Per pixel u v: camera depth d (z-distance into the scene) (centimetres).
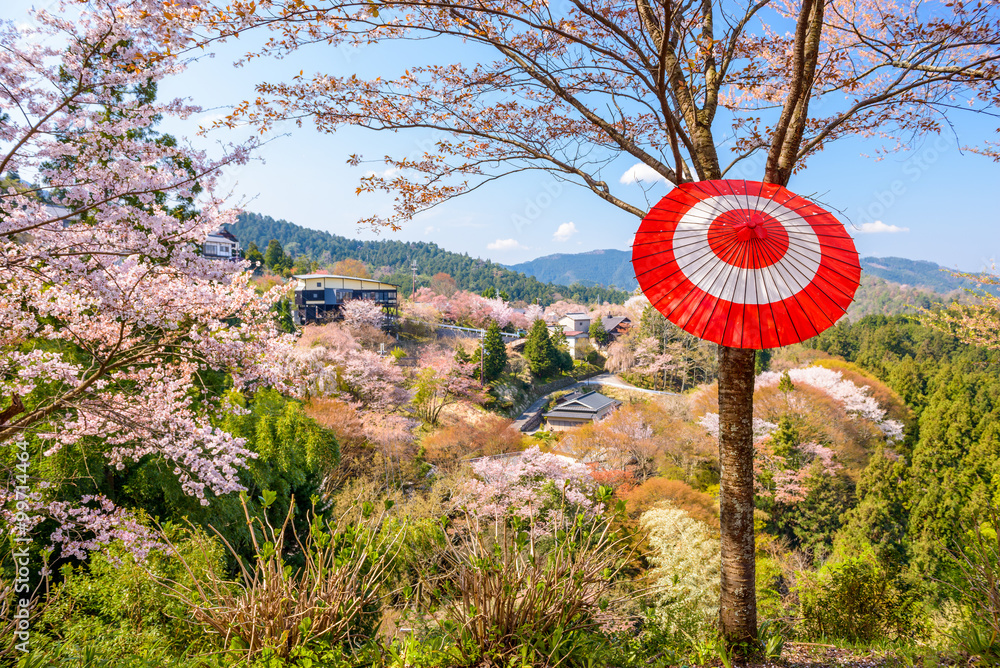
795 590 637
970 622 321
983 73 391
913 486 1825
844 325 4884
